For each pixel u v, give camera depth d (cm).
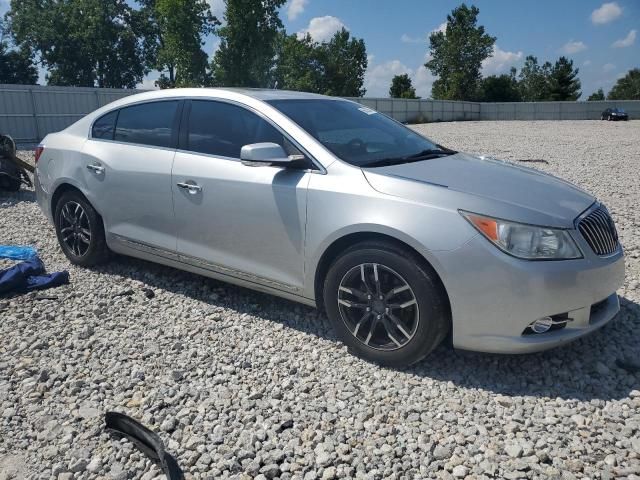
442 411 304
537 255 310
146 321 420
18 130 2336
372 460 266
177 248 443
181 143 440
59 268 532
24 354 373
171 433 291
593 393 318
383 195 338
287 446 278
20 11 5541
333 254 364
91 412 309
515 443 275
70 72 5675
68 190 525
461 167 384
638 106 5400
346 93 7844
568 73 7800
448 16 7819
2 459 274
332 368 349
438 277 321
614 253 348
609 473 252
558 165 1343
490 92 7625
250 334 396
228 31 4997
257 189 385
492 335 316
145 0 5878
